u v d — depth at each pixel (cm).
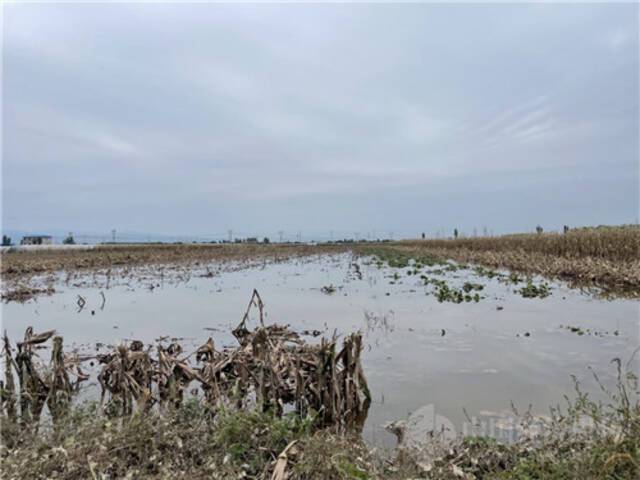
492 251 2066
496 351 511
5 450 254
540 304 814
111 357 466
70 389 378
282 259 2428
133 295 1022
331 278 1348
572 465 217
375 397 380
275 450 252
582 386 395
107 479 225
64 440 259
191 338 604
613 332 592
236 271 1639
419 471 239
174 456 249
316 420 328
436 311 759
